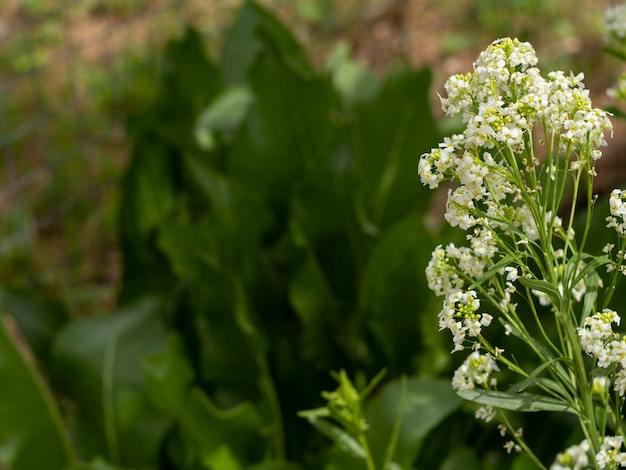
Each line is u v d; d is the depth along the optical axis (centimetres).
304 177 195
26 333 195
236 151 200
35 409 171
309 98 194
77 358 180
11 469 171
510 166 98
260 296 194
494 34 387
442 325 99
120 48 352
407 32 378
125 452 176
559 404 100
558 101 94
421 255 166
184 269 182
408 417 147
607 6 398
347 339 185
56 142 328
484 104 94
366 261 193
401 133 196
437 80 364
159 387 164
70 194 303
